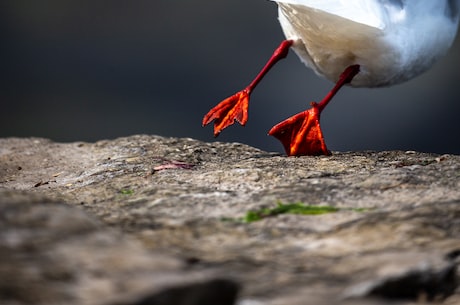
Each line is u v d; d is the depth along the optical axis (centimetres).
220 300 322
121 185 368
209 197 364
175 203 363
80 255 334
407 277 351
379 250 355
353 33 377
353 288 346
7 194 354
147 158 378
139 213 361
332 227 358
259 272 352
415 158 374
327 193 364
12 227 350
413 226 357
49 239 345
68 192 368
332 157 375
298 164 372
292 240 356
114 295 304
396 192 364
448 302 352
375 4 376
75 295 305
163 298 305
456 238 356
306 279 351
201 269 352
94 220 353
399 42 378
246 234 357
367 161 373
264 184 367
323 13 375
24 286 308
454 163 370
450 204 360
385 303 330
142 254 340
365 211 361
